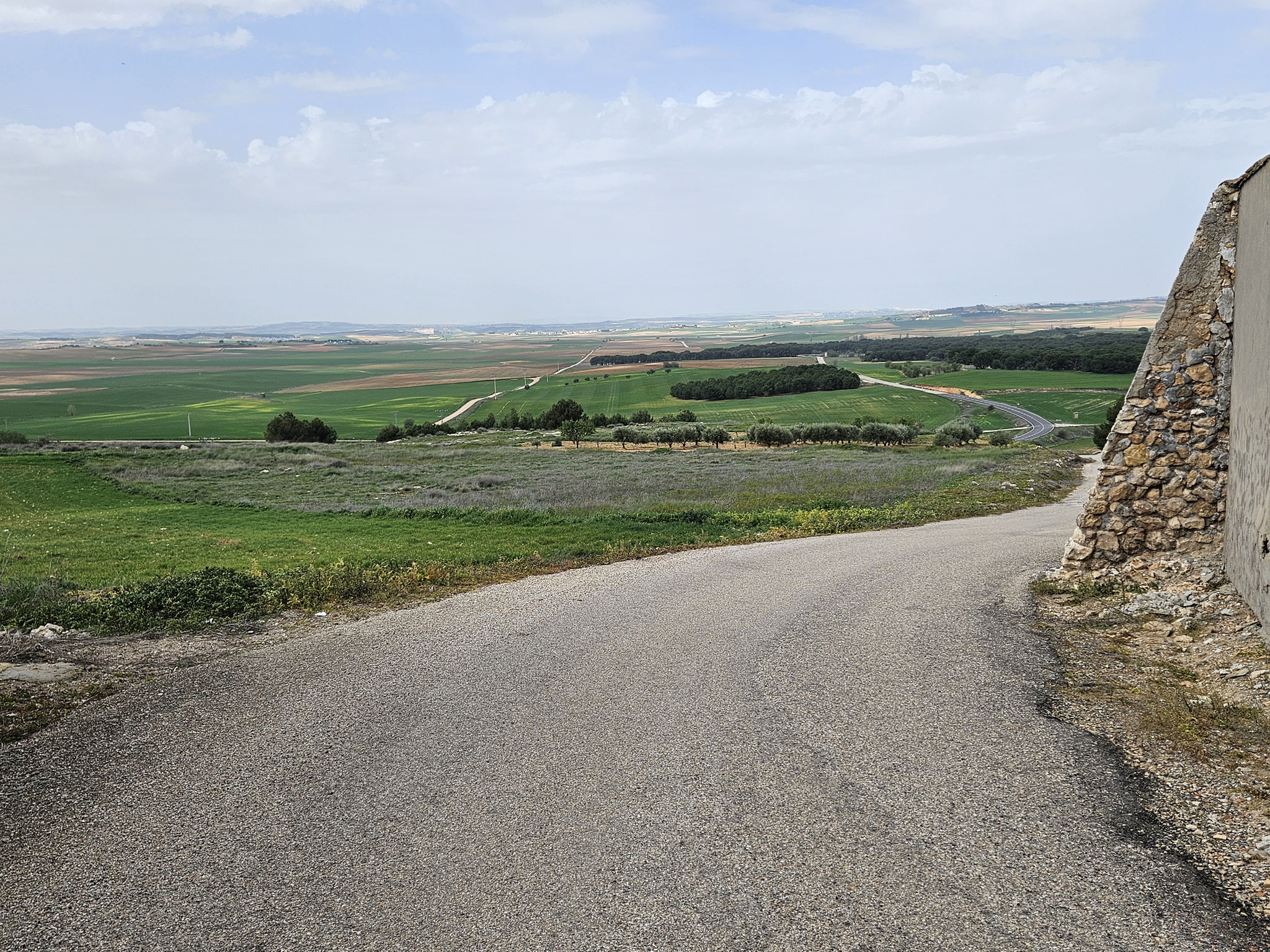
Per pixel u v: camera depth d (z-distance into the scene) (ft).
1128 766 19.86
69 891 15.05
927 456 176.65
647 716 23.93
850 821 17.52
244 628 34.73
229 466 161.79
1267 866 15.34
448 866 15.87
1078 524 39.32
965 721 23.04
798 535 66.69
